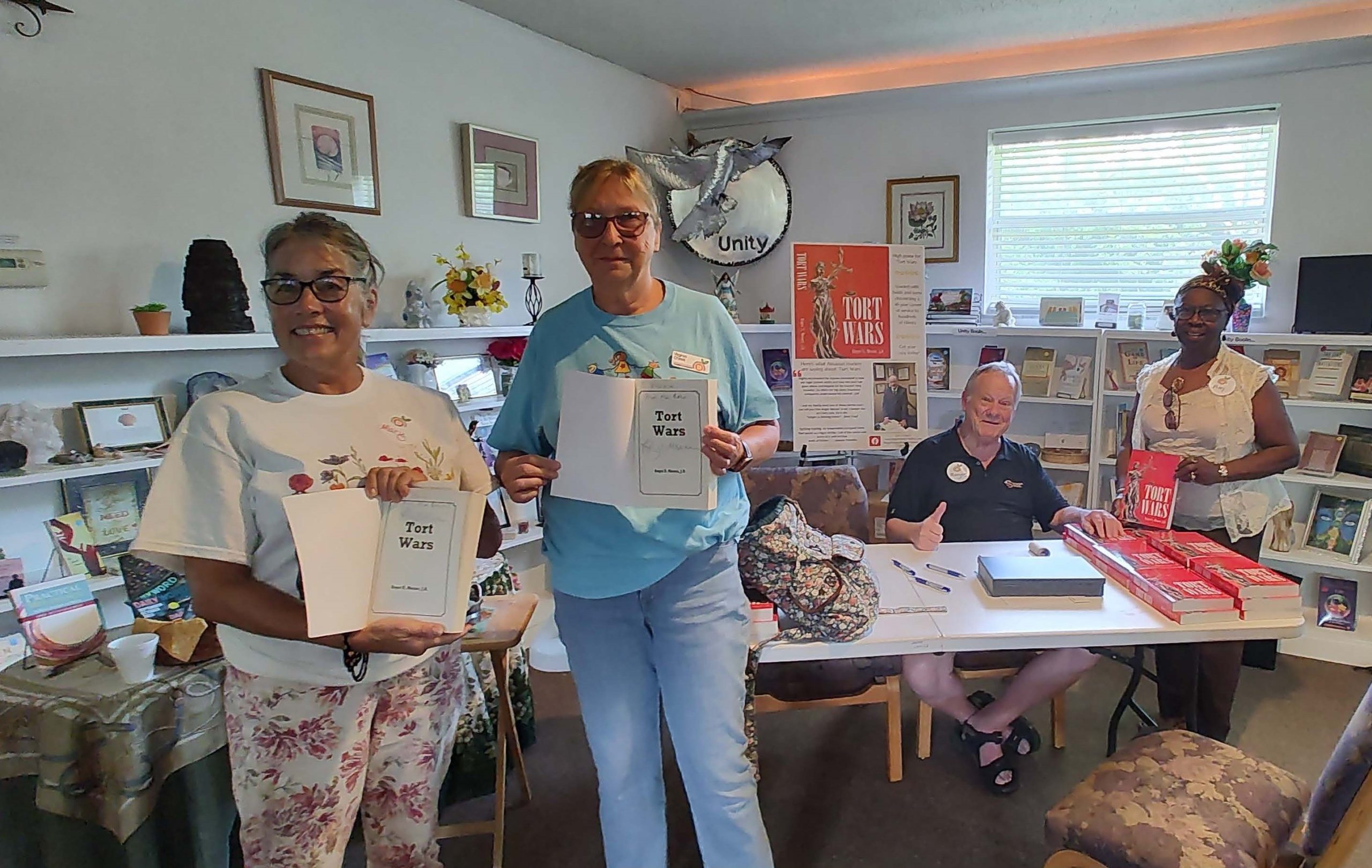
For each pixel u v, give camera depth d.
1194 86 3.29
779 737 2.50
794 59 3.62
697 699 1.45
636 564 1.42
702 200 3.82
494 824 1.92
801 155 4.04
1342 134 3.07
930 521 2.22
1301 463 3.05
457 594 1.22
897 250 2.72
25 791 1.57
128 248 2.06
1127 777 1.51
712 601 1.45
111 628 2.05
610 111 3.70
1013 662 2.19
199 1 2.16
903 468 2.52
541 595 3.48
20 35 1.83
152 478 2.13
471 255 3.06
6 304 1.85
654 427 1.36
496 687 2.22
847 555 1.76
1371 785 1.17
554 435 1.47
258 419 1.20
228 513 1.17
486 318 2.94
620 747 1.49
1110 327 3.45
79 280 1.97
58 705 1.50
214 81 2.21
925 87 3.63
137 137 2.06
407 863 1.44
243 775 1.27
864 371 2.72
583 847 2.02
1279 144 3.18
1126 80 3.33
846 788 2.23
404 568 1.23
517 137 3.19
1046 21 3.13
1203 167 3.38
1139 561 1.93
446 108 2.91
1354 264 2.94
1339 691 2.77
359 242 1.26
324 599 1.16
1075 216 3.63
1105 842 1.38
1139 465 2.17
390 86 2.70
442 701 1.41
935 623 1.72
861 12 3.02
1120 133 3.49
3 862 1.59
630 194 1.36
